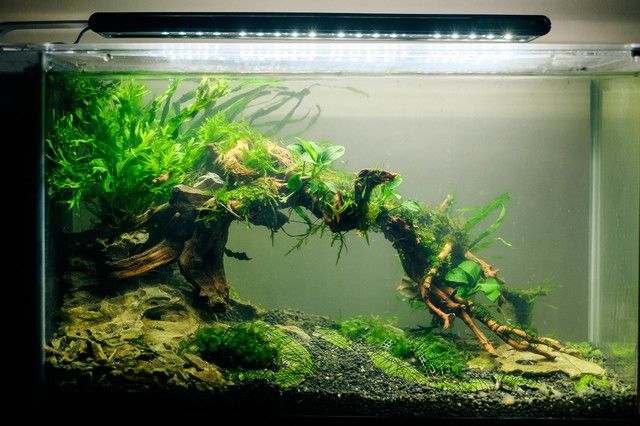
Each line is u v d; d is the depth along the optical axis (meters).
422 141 2.38
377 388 1.84
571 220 2.38
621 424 1.81
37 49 1.88
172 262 2.27
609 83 2.12
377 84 2.17
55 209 2.03
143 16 1.86
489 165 2.38
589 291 2.38
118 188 2.18
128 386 1.85
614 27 2.73
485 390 1.84
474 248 2.45
